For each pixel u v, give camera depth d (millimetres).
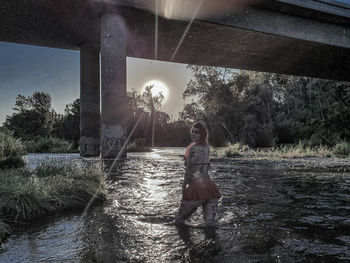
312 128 29391
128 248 2582
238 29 19234
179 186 6129
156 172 8727
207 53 24719
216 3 18000
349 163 12523
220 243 2697
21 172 6430
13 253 2477
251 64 28234
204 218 3395
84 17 17484
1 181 4953
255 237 2869
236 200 4746
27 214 3715
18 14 17453
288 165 11547
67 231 3115
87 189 4879
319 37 21828
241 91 42469
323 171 9258
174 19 17094
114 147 15273
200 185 3354
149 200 4750
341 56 25531
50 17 17672
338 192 5473
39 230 3170
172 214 3846
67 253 2467
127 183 6551
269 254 2412
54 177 5277
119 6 15344
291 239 2805
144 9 15781
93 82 20109
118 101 15477
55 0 15914
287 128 31031
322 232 3031
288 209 4102
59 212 4023
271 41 21734
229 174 8445
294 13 20516
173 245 2656
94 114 19828
